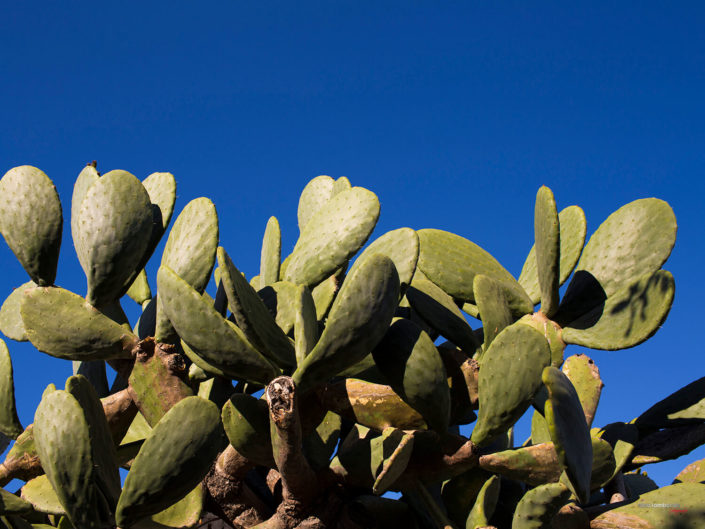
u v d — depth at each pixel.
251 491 2.87
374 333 2.40
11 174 3.18
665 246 3.20
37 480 2.78
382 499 2.72
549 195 3.02
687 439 3.10
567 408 2.32
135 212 3.00
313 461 2.74
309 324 2.57
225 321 2.45
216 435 2.41
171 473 2.34
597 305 3.23
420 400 2.54
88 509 2.38
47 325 2.91
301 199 4.50
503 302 2.96
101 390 3.41
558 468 2.55
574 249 3.23
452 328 3.14
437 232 3.39
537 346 2.52
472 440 2.57
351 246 3.13
